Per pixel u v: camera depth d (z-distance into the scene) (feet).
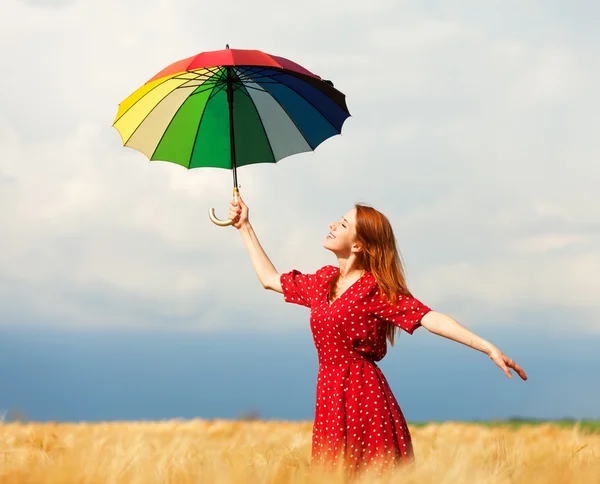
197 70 18.71
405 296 16.14
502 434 23.02
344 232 16.55
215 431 29.37
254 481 14.11
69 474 14.33
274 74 18.94
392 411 16.24
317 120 20.34
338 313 16.11
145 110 19.25
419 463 16.63
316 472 14.94
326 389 16.47
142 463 15.20
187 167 20.49
